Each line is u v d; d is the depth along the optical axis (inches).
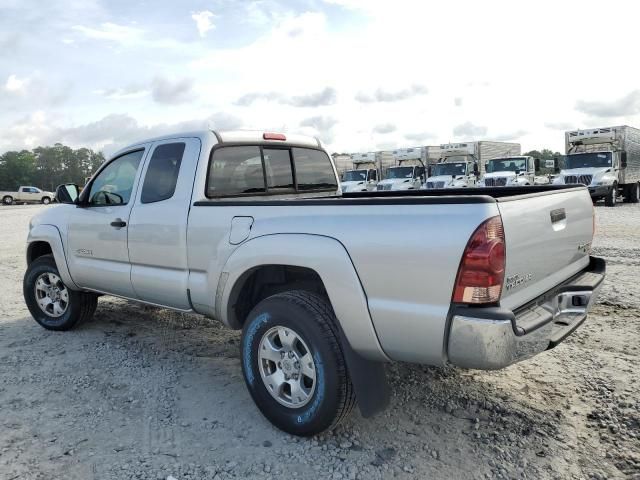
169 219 157.9
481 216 100.3
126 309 246.7
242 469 114.1
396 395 148.0
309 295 126.0
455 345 103.0
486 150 1079.6
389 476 110.5
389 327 110.7
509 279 106.2
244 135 174.1
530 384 151.5
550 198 125.7
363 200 115.3
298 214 126.2
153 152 171.3
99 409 143.5
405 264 107.3
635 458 114.0
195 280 152.1
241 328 149.9
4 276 348.2
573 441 121.4
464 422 132.3
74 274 197.2
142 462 117.3
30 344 197.9
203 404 146.0
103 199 188.7
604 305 225.8
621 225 524.1
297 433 125.0
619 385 147.6
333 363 117.1
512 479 108.4
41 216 215.3
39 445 124.9
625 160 823.7
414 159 1117.7
